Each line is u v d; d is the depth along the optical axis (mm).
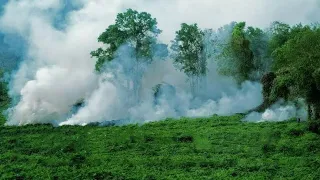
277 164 38031
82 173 36344
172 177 35188
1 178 35344
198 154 43531
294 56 54969
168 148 46469
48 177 35812
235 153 43500
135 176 35406
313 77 50906
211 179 34156
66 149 47531
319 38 54375
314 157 39875
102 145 49250
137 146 47812
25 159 42469
